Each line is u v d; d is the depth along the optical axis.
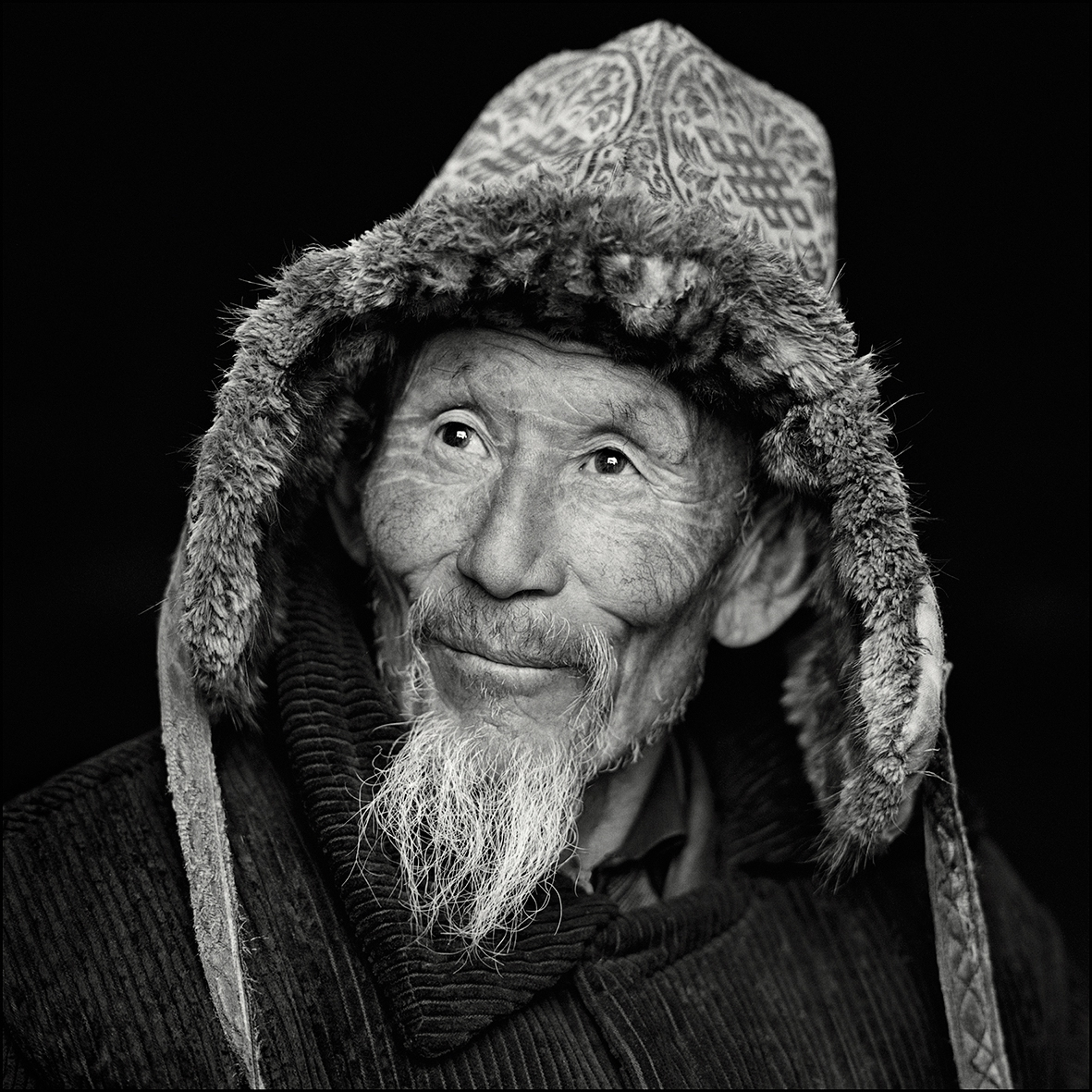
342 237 5.08
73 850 1.35
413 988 1.30
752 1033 1.48
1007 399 5.41
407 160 5.01
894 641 1.28
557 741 1.36
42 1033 1.28
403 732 1.38
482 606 1.33
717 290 1.25
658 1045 1.40
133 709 4.75
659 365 1.31
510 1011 1.33
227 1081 1.29
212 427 1.25
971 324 5.36
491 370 1.32
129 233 5.26
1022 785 4.66
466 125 4.86
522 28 4.59
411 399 1.38
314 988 1.32
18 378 5.30
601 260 1.24
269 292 1.34
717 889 1.56
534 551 1.31
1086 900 4.16
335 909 1.35
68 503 5.23
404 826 1.32
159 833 1.38
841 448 1.27
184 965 1.32
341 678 1.39
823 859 1.53
